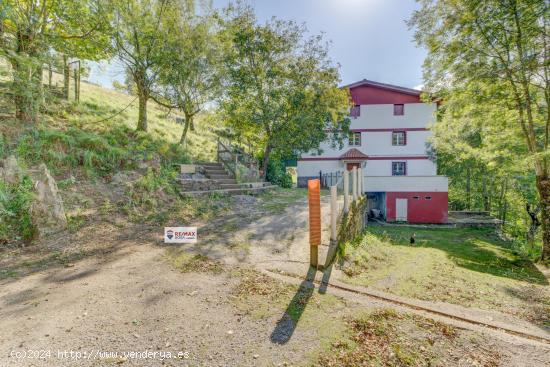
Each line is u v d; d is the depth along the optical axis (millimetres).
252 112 15953
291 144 17297
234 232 7293
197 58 14188
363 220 11984
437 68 12805
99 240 5984
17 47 9094
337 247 6133
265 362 2711
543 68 10391
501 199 24109
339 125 21719
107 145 9477
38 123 8953
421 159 24328
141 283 4234
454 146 19688
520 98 11617
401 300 4562
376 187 20031
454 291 5898
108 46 12875
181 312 3490
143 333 3008
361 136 24969
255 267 5219
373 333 3408
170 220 7898
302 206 10828
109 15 11875
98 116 12586
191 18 13891
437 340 3420
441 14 11492
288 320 3520
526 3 9656
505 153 13859
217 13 14867
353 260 6395
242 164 14742
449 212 24203
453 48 11289
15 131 7926
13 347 2635
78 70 13617
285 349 2936
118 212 7449
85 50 13016
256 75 16047
